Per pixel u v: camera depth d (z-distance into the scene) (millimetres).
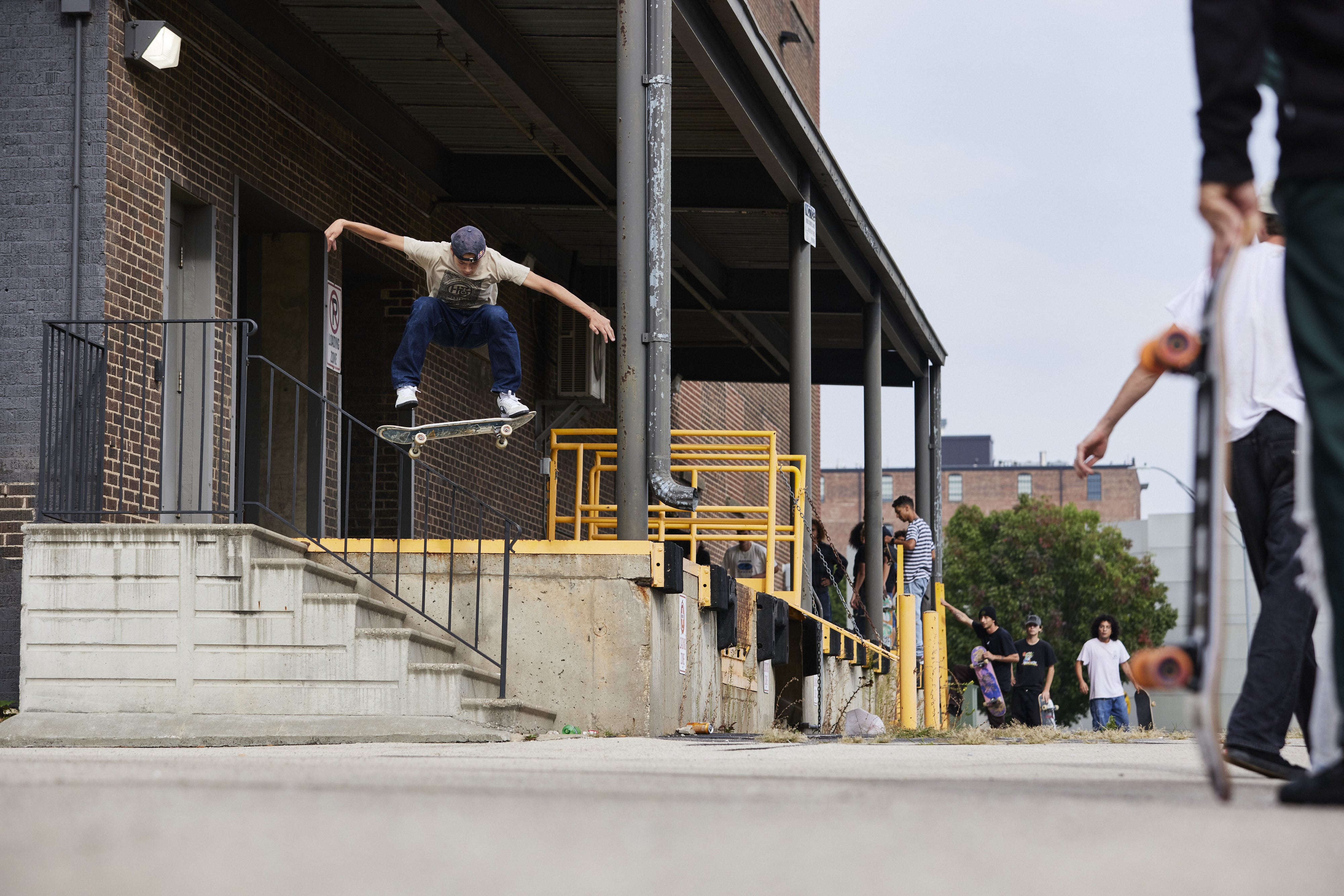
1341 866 1613
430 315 9930
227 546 8570
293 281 13164
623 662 9250
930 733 9383
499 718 8555
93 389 9797
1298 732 12688
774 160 13852
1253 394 4449
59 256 10031
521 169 15477
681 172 15219
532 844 1784
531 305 18016
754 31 12305
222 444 11438
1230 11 2418
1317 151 2424
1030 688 17734
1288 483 4387
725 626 11312
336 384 13391
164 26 10328
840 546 119750
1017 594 57031
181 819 2020
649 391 10234
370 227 9852
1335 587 2434
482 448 16562
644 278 10328
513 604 9398
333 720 8258
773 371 23078
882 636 18156
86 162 10125
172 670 8523
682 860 1651
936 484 21750
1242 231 2414
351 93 13320
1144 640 56594
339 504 13445
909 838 1888
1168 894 1387
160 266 10703
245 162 11898
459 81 13516
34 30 10258
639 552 9312
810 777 3527
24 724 8336
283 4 12047
